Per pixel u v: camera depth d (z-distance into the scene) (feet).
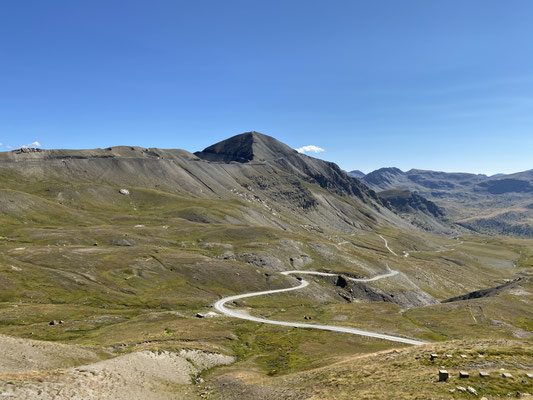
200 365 226.17
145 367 183.83
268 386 168.96
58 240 653.30
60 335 302.25
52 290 437.58
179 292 519.19
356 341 327.88
